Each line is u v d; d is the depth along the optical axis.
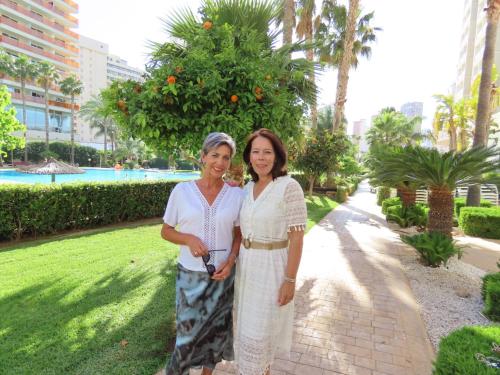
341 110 17.09
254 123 3.39
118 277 4.36
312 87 4.58
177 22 4.31
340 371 2.52
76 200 7.37
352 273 4.92
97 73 81.50
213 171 1.94
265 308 1.95
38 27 51.03
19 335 2.87
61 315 3.25
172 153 3.65
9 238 6.41
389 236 7.73
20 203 6.36
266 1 4.63
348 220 10.09
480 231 8.20
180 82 3.11
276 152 1.97
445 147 47.06
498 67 34.91
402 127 31.89
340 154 15.96
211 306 1.97
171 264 4.95
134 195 8.77
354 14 16.41
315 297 3.99
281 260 1.97
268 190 1.94
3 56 39.06
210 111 3.26
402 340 3.00
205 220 1.94
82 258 5.21
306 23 15.96
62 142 45.22
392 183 6.45
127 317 3.23
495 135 21.22
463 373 1.60
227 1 4.53
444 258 5.05
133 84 3.41
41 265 4.83
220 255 1.97
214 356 2.07
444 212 5.46
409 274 4.92
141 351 2.64
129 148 48.50
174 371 1.99
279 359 2.66
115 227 8.01
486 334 2.05
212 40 3.56
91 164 47.53
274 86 3.55
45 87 42.25
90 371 2.39
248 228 1.96
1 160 35.81
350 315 3.50
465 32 48.03
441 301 3.96
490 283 3.57
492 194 14.12
